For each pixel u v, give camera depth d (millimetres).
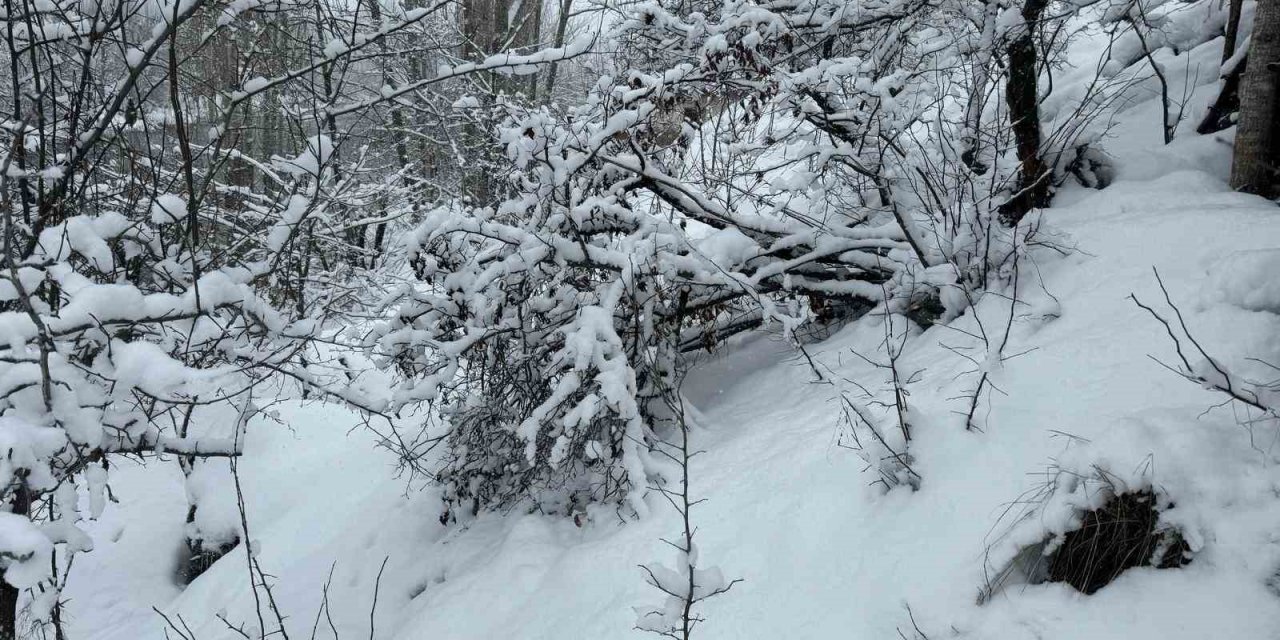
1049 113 8008
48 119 4184
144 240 3727
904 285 5254
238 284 3629
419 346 5523
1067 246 4738
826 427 4406
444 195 9273
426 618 4781
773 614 3363
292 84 5230
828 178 6863
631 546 4297
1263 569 2498
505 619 4402
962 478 3367
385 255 8781
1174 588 2623
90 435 3031
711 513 4184
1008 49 5457
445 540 5984
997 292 4824
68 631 6809
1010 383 3803
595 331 4895
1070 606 2736
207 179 3777
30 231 3490
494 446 5836
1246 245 3936
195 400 3283
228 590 6699
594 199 5324
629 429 4816
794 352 6262
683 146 6215
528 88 11688
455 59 7605
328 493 7648
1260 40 5094
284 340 3986
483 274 5215
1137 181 5793
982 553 3012
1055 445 3234
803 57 7004
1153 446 2844
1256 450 2779
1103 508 2814
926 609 2994
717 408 5785
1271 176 5078
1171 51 8359
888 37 6348
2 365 3037
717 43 5242
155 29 3543
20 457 2721
